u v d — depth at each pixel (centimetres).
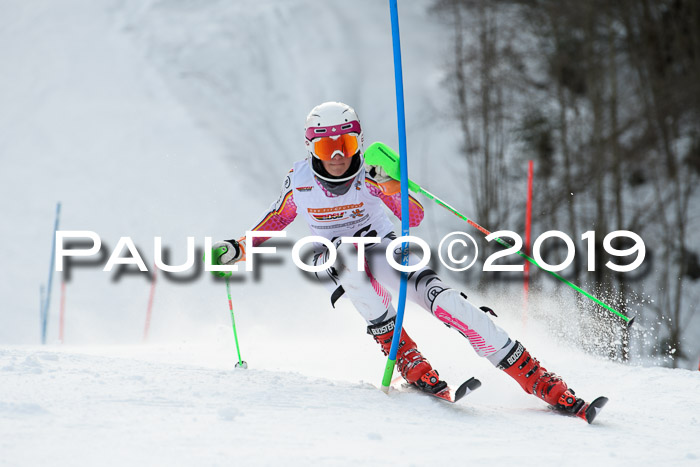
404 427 735
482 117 5450
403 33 7712
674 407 1019
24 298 4353
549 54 5475
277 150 6488
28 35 7125
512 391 1062
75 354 1012
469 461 623
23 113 6253
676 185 4838
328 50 7462
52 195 5422
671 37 5600
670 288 4703
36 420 638
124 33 7188
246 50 7300
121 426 642
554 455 671
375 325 963
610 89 5466
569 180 4869
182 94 6581
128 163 5741
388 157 915
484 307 930
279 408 759
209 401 763
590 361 1477
